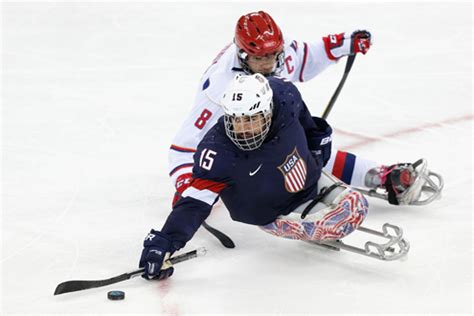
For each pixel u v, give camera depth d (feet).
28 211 75.77
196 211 60.49
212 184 60.49
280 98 61.77
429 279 60.90
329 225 62.13
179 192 69.56
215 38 131.13
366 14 138.21
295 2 146.00
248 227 71.41
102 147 91.61
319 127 66.33
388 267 62.90
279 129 60.70
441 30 129.49
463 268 62.28
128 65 120.98
